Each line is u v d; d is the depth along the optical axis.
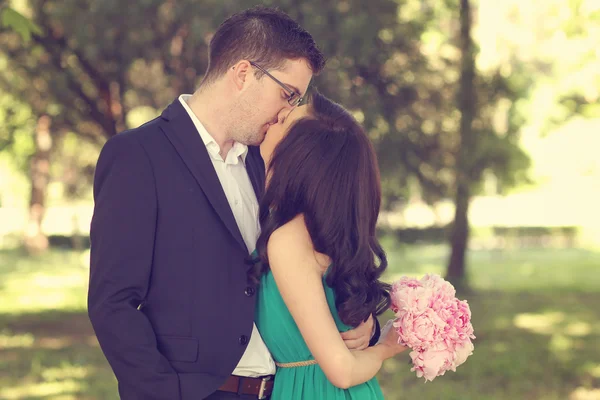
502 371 8.04
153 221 2.33
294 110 2.49
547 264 20.94
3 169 28.98
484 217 32.59
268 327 2.48
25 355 8.85
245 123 2.54
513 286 15.83
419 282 2.52
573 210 33.06
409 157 10.33
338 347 2.27
